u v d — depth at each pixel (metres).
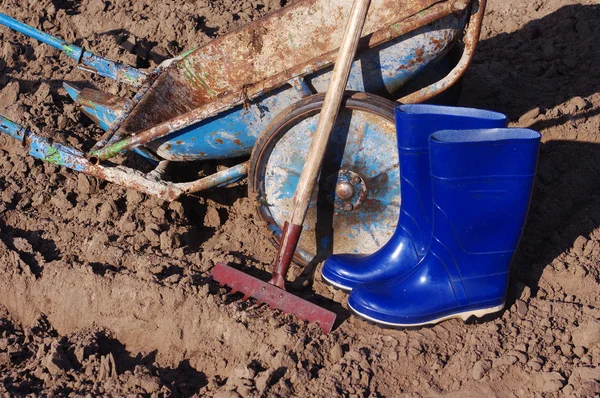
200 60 2.95
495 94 3.17
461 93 3.17
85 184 2.95
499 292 2.44
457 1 2.47
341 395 2.31
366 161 2.56
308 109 2.50
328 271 2.57
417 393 2.33
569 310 2.45
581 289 2.53
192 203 2.93
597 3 3.53
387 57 2.56
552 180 2.86
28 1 3.78
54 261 2.69
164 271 2.66
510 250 2.41
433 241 2.42
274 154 2.58
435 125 2.43
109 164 2.71
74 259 2.71
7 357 2.50
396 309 2.44
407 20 2.49
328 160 2.57
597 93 3.14
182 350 2.54
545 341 2.39
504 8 3.64
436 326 2.47
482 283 2.42
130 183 2.69
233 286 2.59
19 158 3.06
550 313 2.46
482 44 3.50
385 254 2.54
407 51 2.55
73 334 2.58
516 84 3.26
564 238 2.68
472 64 3.37
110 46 3.52
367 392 2.33
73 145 3.12
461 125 2.44
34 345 2.56
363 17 2.44
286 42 2.88
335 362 2.41
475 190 2.35
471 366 2.35
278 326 2.47
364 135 2.54
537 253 2.66
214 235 2.87
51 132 3.13
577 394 2.26
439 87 2.58
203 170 2.99
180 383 2.44
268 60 2.92
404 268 2.53
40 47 3.54
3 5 3.79
